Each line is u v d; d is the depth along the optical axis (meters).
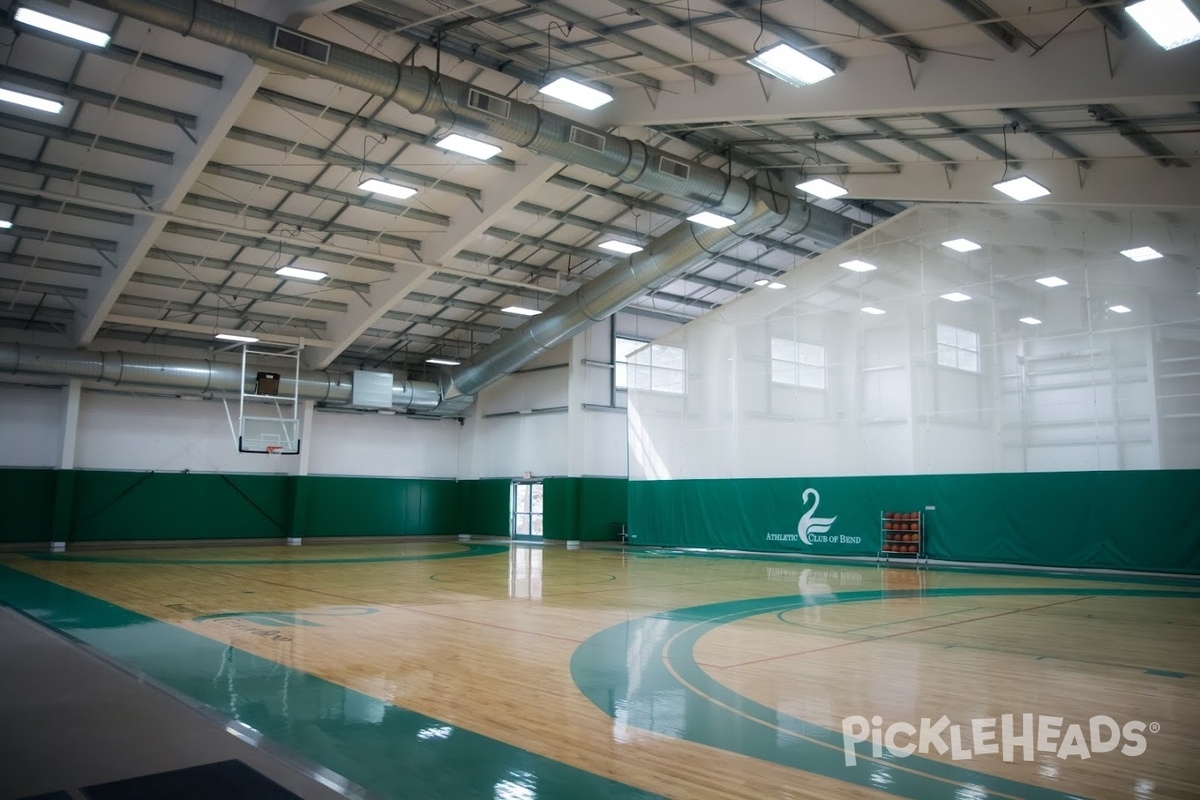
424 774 4.52
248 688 6.60
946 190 16.70
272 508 27.47
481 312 25.69
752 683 6.83
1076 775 4.54
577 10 11.98
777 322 22.52
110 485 24.39
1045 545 17.25
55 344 23.25
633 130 16.42
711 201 16.77
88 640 8.82
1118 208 16.70
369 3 12.17
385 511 29.80
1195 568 15.41
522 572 17.55
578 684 6.79
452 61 13.90
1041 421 17.50
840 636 9.27
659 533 25.20
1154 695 6.44
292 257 19.58
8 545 22.59
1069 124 13.27
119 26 11.92
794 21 11.47
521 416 29.64
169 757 4.61
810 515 21.28
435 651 8.28
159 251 19.11
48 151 14.71
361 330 23.16
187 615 10.73
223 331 23.39
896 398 19.83
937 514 18.91
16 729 5.14
